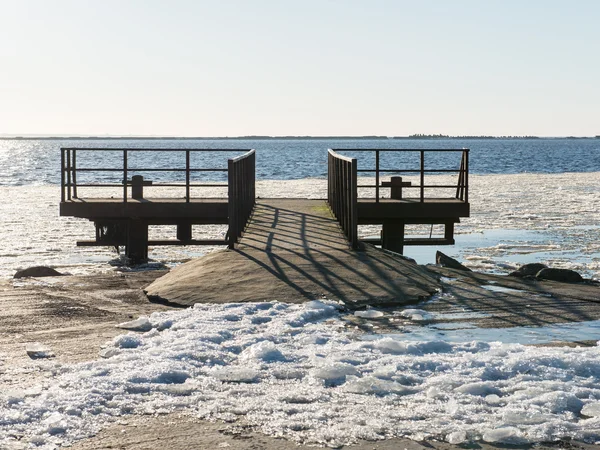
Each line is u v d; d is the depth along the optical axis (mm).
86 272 13938
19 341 6809
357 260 10320
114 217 15625
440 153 177000
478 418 4758
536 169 76750
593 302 8594
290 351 6371
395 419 4762
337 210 14984
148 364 5891
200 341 6582
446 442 4414
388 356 6133
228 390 5324
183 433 4535
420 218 16141
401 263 10320
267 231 13359
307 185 42000
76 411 4816
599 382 5496
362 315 7902
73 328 7355
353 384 5418
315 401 5141
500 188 40344
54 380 5520
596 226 21969
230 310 7945
